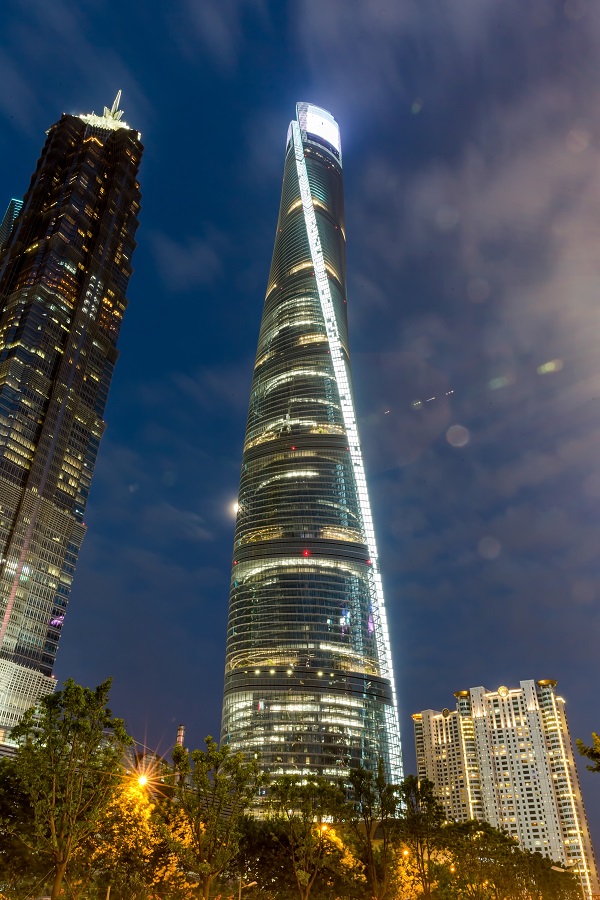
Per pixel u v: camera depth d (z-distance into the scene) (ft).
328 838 274.57
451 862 364.79
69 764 180.34
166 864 264.72
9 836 236.22
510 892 452.35
